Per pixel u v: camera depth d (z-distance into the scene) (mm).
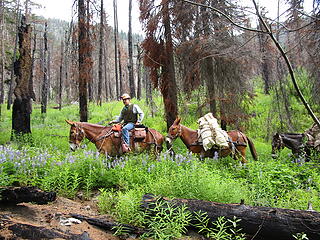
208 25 11773
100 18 15188
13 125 12383
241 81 12680
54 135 13453
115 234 4348
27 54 13062
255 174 6977
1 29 28344
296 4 5668
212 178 5621
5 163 6172
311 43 7301
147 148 8625
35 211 4707
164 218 4348
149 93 17953
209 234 4301
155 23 11977
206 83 12469
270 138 15531
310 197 5328
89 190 6328
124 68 46375
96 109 23406
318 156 8992
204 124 9062
